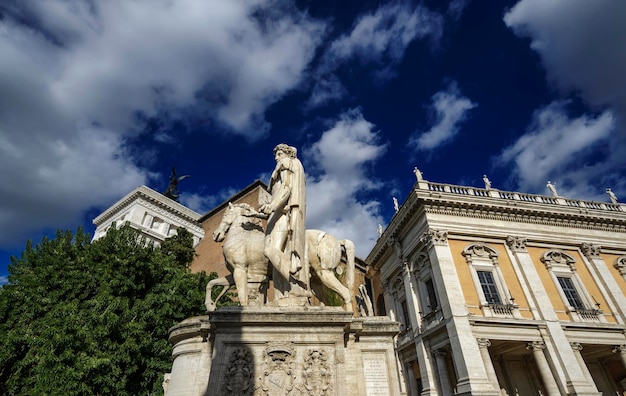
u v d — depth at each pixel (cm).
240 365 502
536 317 2089
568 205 2653
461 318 1972
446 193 2428
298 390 491
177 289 1719
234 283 696
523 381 2206
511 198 2616
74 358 1262
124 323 1480
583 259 2456
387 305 2947
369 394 529
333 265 675
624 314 2214
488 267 2258
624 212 2658
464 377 1816
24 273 1723
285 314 535
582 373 1908
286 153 717
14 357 1441
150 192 4281
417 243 2480
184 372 552
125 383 1368
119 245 1819
